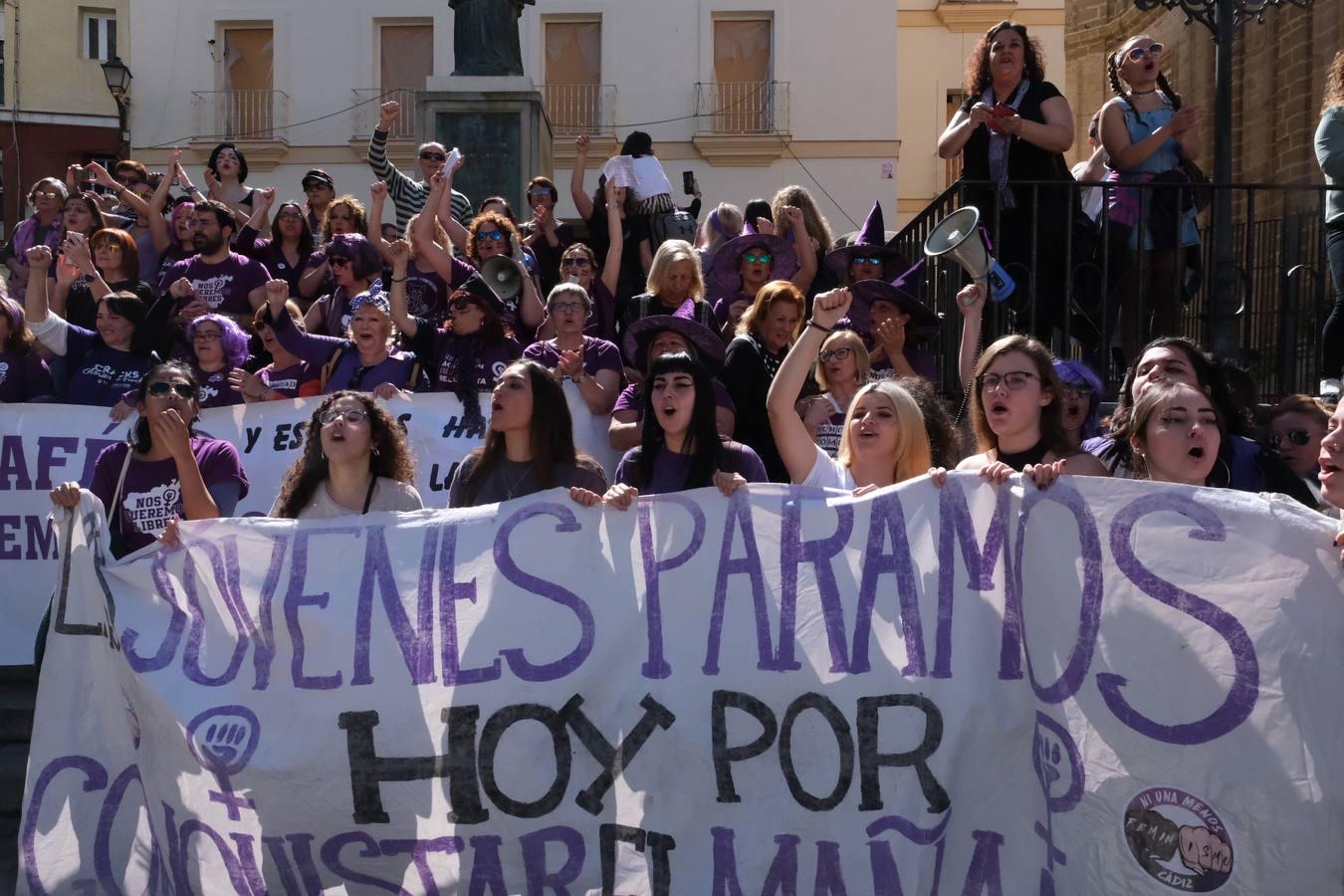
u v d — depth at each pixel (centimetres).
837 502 505
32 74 3400
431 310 903
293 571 520
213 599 521
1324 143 835
